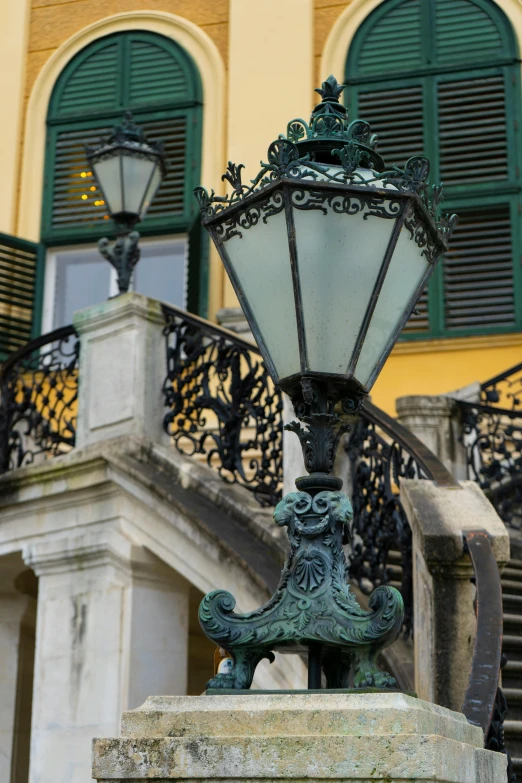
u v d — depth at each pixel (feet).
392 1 53.88
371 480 28.76
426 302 50.65
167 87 55.16
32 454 36.96
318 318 13.46
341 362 13.44
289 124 15.24
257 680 27.04
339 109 15.34
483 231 51.11
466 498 23.98
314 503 13.30
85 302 54.54
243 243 14.06
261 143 53.21
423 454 26.53
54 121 56.03
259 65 54.08
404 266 14.06
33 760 32.81
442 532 22.31
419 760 11.45
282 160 13.74
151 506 31.22
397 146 52.54
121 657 31.76
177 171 53.93
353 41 53.83
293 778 11.75
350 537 13.46
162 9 56.18
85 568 33.40
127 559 31.99
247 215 13.96
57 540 34.09
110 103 55.62
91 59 56.39
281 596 13.10
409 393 49.65
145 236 53.67
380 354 13.84
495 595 19.45
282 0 54.60
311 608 12.89
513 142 51.55
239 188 14.32
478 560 20.90
